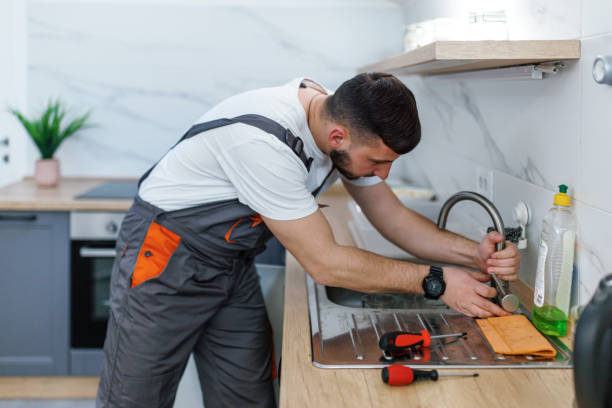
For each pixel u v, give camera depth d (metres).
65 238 2.83
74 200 2.81
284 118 1.44
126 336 1.69
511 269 1.45
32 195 2.92
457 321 1.46
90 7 3.29
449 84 2.47
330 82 3.38
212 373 1.92
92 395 2.99
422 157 3.03
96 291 2.86
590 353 0.79
